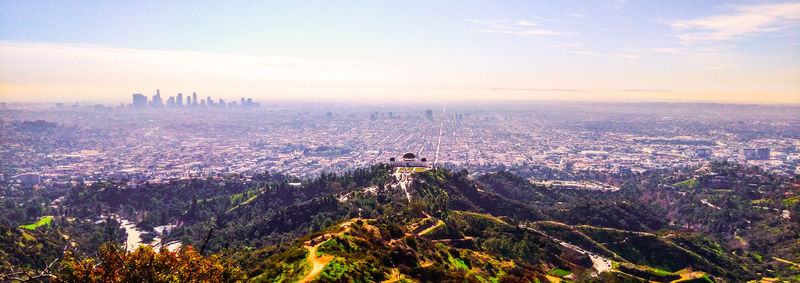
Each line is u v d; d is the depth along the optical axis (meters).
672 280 188.62
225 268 84.12
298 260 108.44
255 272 108.62
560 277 173.12
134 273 67.50
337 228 135.00
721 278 196.38
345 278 98.50
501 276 144.00
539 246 194.62
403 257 120.81
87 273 66.44
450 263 138.38
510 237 196.50
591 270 184.12
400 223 188.00
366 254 116.44
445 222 190.75
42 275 59.78
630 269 189.75
